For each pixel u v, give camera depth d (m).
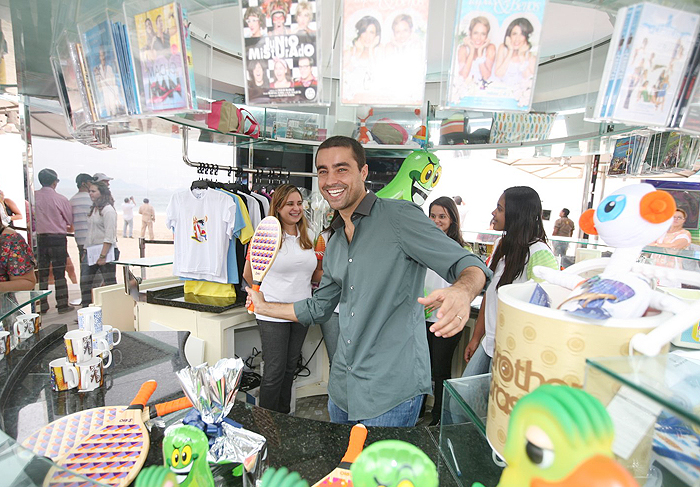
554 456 0.30
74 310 2.82
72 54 0.89
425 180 2.30
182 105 0.70
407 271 1.11
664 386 0.34
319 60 0.58
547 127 1.70
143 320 2.31
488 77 0.56
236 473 0.67
